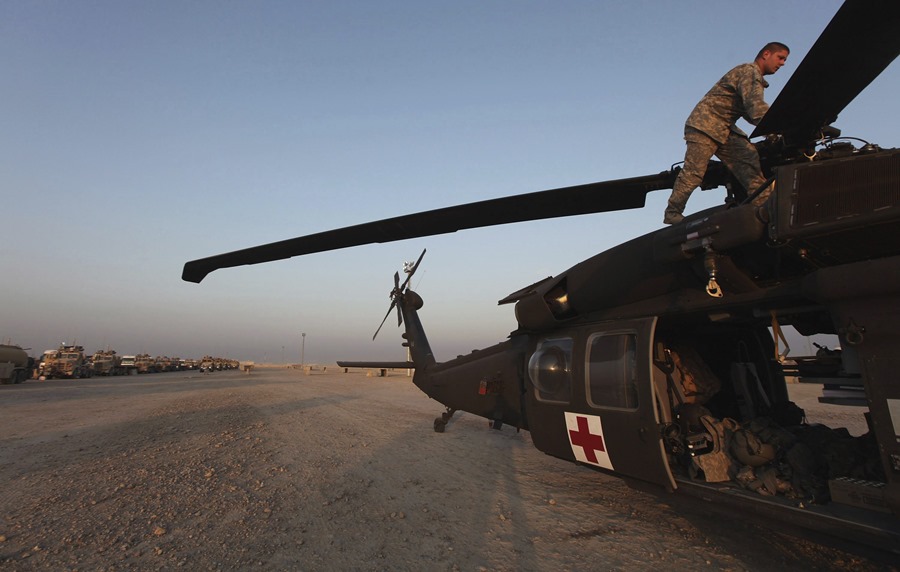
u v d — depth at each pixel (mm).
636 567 3709
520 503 5309
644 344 3914
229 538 4363
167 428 10953
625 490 5793
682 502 3941
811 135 2902
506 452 8078
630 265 4176
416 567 3744
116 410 14883
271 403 16984
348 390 24047
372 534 4438
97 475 6645
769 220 2881
